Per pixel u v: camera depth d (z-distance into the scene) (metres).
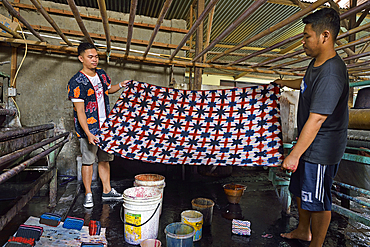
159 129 2.44
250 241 1.92
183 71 4.37
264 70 4.09
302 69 4.02
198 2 3.55
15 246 1.49
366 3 1.59
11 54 3.59
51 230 1.81
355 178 2.17
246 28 5.34
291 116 2.77
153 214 1.84
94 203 2.71
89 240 1.73
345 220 2.43
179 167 4.27
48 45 3.27
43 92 3.79
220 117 2.49
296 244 1.88
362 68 4.15
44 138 2.69
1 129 1.90
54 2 3.78
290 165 1.37
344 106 1.44
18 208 1.65
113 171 4.11
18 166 1.52
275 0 4.16
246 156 2.07
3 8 3.47
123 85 2.71
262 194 3.31
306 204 1.52
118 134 2.35
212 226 2.21
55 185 2.79
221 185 3.76
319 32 1.37
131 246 1.79
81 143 2.53
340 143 1.48
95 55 2.38
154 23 4.24
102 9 1.92
